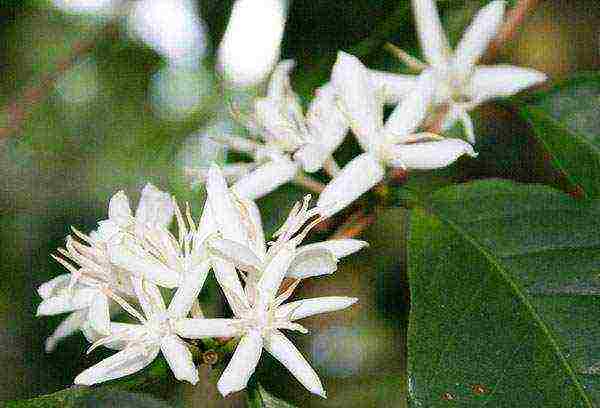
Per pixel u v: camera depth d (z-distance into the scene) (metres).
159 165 0.50
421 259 0.27
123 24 0.43
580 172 0.30
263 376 0.42
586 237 0.27
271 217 0.35
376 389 0.48
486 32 0.31
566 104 0.30
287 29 0.36
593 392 0.24
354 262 0.46
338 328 0.48
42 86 0.39
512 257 0.27
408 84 0.31
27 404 0.24
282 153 0.29
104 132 0.57
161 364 0.26
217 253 0.25
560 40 0.46
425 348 0.25
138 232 0.25
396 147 0.28
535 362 0.25
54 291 0.27
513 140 0.43
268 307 0.25
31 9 0.57
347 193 0.28
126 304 0.25
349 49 0.36
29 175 0.58
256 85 0.39
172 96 0.53
